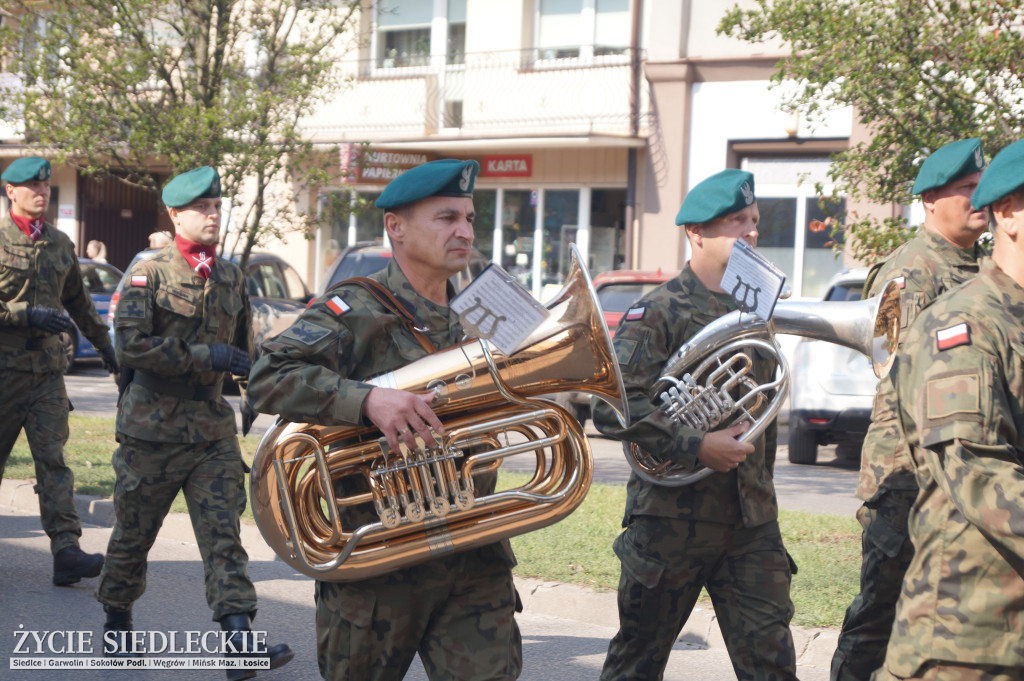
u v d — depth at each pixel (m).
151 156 11.80
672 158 17.25
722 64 16.75
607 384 2.85
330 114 20.69
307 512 2.89
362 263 12.55
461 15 19.81
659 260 17.52
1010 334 2.27
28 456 8.82
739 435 3.29
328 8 12.42
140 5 11.06
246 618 4.34
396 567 2.83
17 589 5.75
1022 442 2.27
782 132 16.38
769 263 3.29
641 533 3.47
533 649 4.97
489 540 2.85
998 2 7.07
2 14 12.08
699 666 4.78
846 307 3.53
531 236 19.33
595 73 18.41
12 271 5.68
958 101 7.31
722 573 3.44
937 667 2.36
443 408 2.79
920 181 3.75
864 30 7.46
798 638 4.82
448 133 19.75
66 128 11.43
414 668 4.72
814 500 8.13
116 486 4.54
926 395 2.30
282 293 14.46
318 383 2.75
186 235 4.64
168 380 4.50
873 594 3.71
